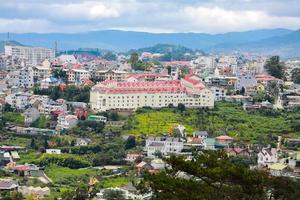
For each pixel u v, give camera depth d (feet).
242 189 358.84
